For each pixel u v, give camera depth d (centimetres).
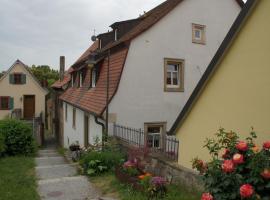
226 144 512
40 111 3638
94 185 859
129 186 771
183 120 793
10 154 1505
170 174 755
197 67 1411
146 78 1319
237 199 415
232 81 636
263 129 568
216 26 1454
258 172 402
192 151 761
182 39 1382
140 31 1301
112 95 1263
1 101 3519
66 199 746
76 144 1648
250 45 592
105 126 1264
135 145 1034
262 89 569
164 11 1340
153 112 1331
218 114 676
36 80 3628
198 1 1417
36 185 862
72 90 2181
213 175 439
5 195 758
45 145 2847
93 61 1317
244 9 587
